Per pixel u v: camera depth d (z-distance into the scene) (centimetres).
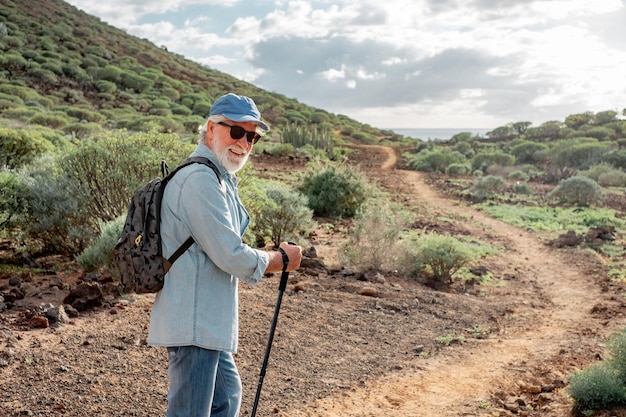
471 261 1363
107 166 944
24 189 926
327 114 11131
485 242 1702
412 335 734
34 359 496
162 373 507
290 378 548
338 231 1573
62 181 935
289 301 788
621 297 1048
